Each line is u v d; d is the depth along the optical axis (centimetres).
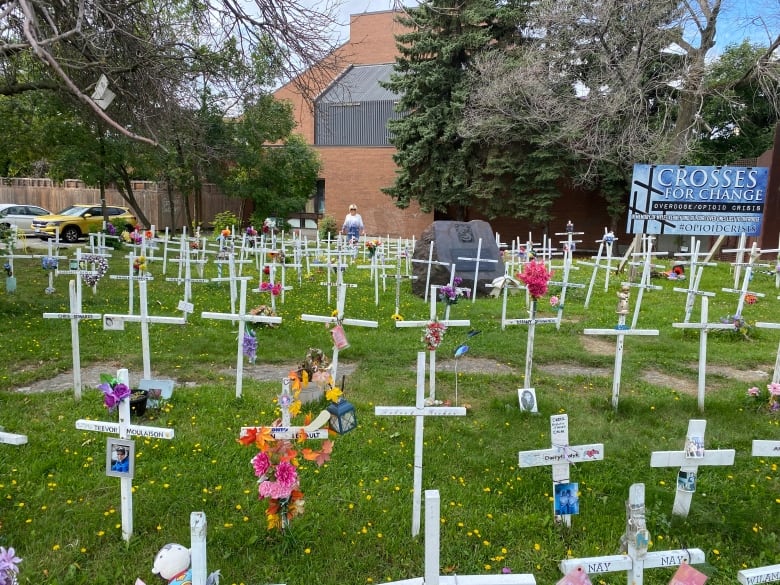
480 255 1145
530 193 2370
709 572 339
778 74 1492
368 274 1471
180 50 821
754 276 1453
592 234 2612
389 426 530
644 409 582
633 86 1598
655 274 1466
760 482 444
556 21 1748
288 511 359
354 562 346
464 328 895
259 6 659
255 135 2317
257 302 1054
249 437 343
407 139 2467
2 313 912
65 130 1705
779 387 569
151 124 827
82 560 344
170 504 397
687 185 1152
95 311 952
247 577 332
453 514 393
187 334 827
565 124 1880
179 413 544
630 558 278
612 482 441
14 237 1455
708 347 824
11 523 372
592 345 841
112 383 363
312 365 502
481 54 2188
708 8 1474
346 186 2992
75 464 446
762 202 1157
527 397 568
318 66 743
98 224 2278
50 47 534
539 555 357
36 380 643
